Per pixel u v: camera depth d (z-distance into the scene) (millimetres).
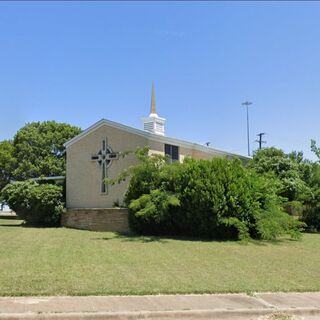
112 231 23031
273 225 19609
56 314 7734
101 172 27375
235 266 12961
